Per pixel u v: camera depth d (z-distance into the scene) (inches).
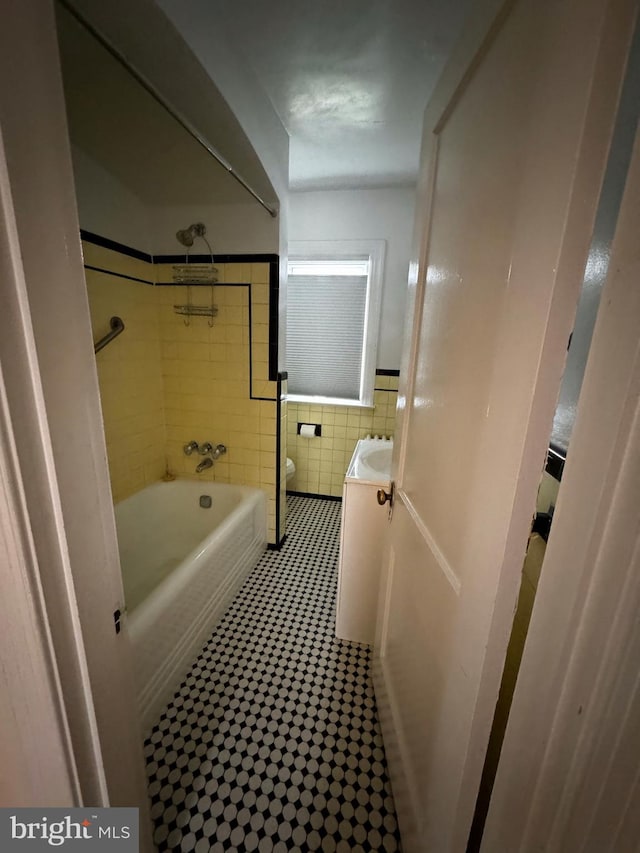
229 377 80.6
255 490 84.6
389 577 45.5
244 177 61.5
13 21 13.2
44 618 17.4
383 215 94.0
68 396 17.1
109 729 21.9
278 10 41.6
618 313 13.3
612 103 13.0
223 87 43.5
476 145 24.0
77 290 17.1
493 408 19.6
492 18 21.4
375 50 47.3
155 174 62.7
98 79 41.8
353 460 67.9
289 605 68.9
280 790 39.6
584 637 14.9
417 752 31.9
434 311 31.5
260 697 50.5
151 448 83.0
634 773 13.7
